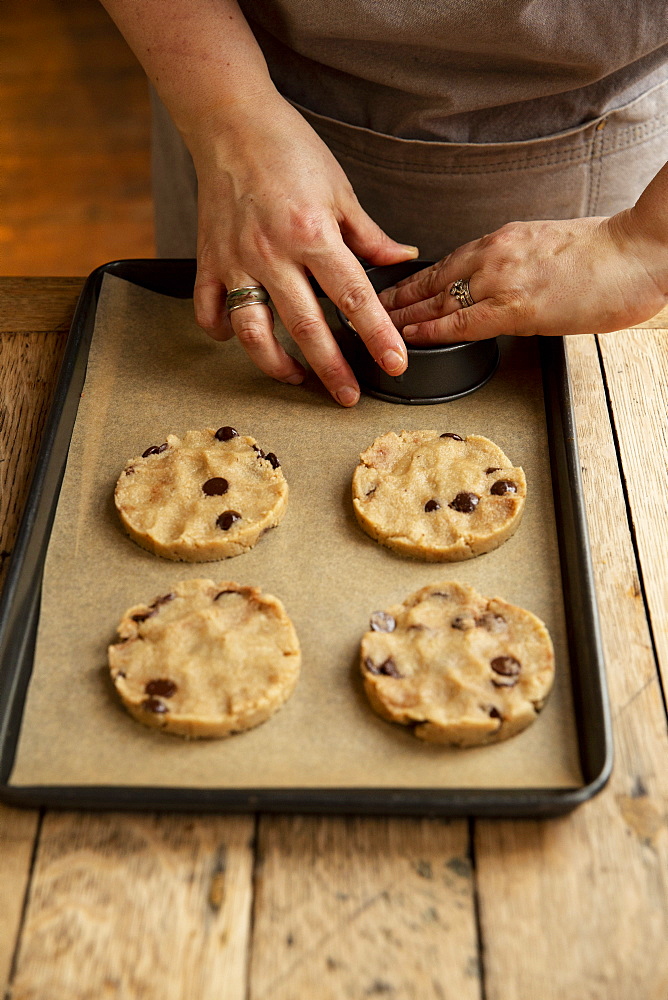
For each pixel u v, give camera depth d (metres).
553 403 0.85
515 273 0.83
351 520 0.81
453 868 0.67
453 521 0.79
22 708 0.72
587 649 0.72
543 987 0.64
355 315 0.83
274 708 0.71
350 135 0.92
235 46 0.85
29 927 0.65
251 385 0.89
